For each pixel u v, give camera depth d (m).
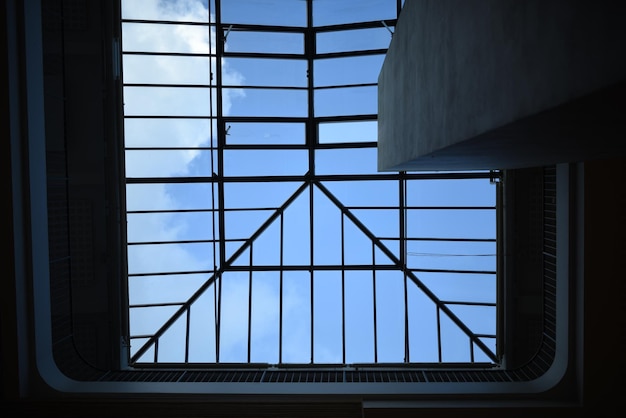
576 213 7.71
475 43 3.24
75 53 10.21
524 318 10.59
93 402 7.73
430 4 4.84
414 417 7.70
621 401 7.48
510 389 8.06
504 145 3.66
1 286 7.27
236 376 9.09
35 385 7.75
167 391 8.09
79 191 10.49
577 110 2.15
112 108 10.37
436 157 5.30
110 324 10.44
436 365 10.59
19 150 7.28
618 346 7.48
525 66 2.39
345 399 7.98
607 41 1.69
